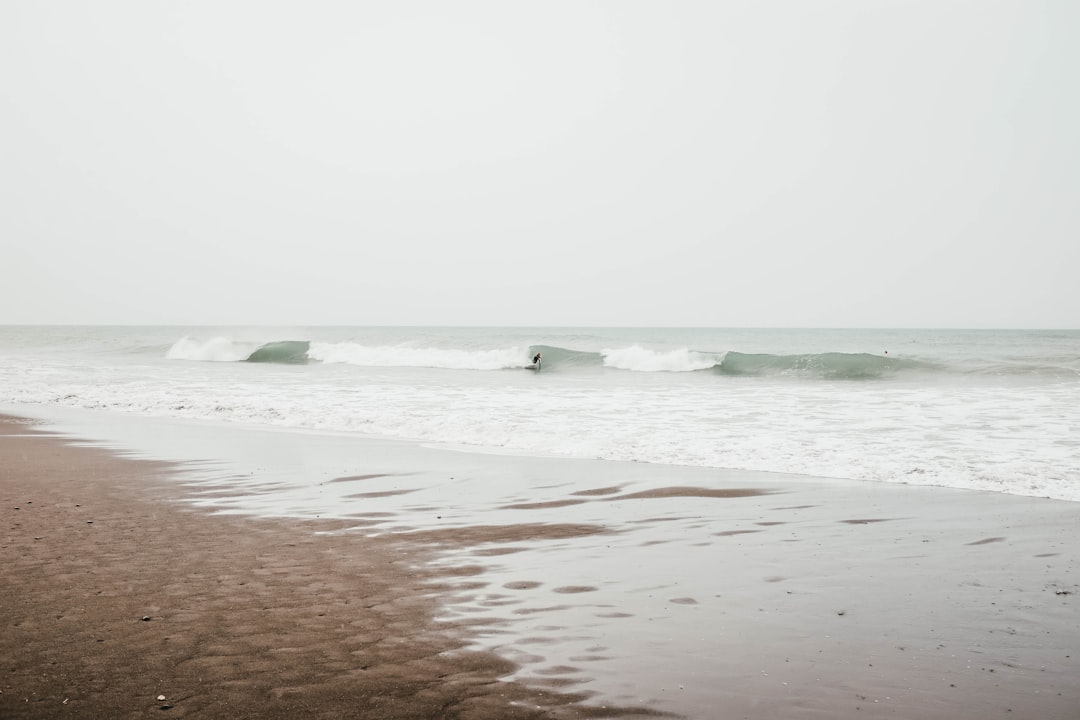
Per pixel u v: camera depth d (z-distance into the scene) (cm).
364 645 410
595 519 754
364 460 1131
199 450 1226
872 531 704
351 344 4200
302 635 423
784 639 427
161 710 325
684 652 405
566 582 540
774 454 1141
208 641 412
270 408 1792
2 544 632
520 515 772
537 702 340
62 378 2802
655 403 1894
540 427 1448
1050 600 500
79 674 363
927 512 785
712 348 5909
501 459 1143
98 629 428
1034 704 344
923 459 1079
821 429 1397
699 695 350
